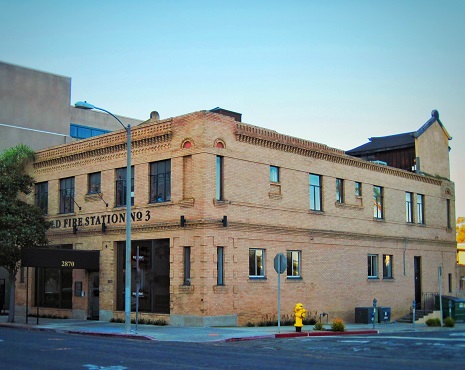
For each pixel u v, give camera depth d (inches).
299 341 832.3
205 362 588.1
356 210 1400.1
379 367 545.0
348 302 1343.5
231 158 1095.6
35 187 1397.6
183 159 1080.2
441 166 1771.7
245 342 829.8
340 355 654.5
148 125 1142.3
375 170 1478.8
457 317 1512.1
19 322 1162.0
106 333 937.5
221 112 1307.8
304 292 1225.4
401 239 1537.9
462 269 1980.8
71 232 1282.0
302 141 1262.3
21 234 1168.8
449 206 1769.2
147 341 844.0
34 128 1897.1
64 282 1300.4
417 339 799.1
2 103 1824.6
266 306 1132.5
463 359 593.9
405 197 1587.1
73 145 1304.1
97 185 1254.9
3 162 1256.2
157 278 1107.3
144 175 1145.4
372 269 1445.6
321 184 1312.7
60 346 735.7
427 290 1612.9
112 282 1183.6
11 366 558.3
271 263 1157.1
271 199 1170.6
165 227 1092.5
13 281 1178.6
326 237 1300.4
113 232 1194.0
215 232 1048.8
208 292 1027.9
